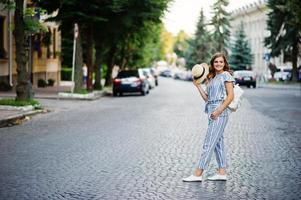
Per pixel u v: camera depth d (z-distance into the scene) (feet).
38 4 96.17
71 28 102.01
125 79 112.57
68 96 95.14
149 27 117.19
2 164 32.09
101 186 26.22
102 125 53.98
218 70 27.61
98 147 39.06
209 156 27.32
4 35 108.47
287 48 183.01
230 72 27.58
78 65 99.14
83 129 50.47
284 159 34.17
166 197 23.99
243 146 39.81
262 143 41.39
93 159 33.91
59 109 73.82
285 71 218.79
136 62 171.42
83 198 23.79
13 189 25.50
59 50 156.66
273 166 31.76
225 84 27.17
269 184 26.78
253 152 36.99
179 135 46.19
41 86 132.26
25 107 65.82
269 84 183.01
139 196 24.17
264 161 33.42
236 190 25.43
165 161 33.35
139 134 46.78
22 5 69.15
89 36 107.65
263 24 279.49
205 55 315.58
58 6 97.35
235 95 27.32
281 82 188.03
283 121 58.34
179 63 460.55
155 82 182.09
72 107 77.71
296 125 54.29
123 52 157.07
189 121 58.18
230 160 33.78
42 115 64.75
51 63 148.87
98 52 122.72
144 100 96.94
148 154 36.01
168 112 69.87
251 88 160.86
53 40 150.10
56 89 121.49
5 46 109.09
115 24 104.01
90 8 95.35
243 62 251.39
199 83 28.04
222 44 299.38
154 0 102.06
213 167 31.37
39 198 23.79
